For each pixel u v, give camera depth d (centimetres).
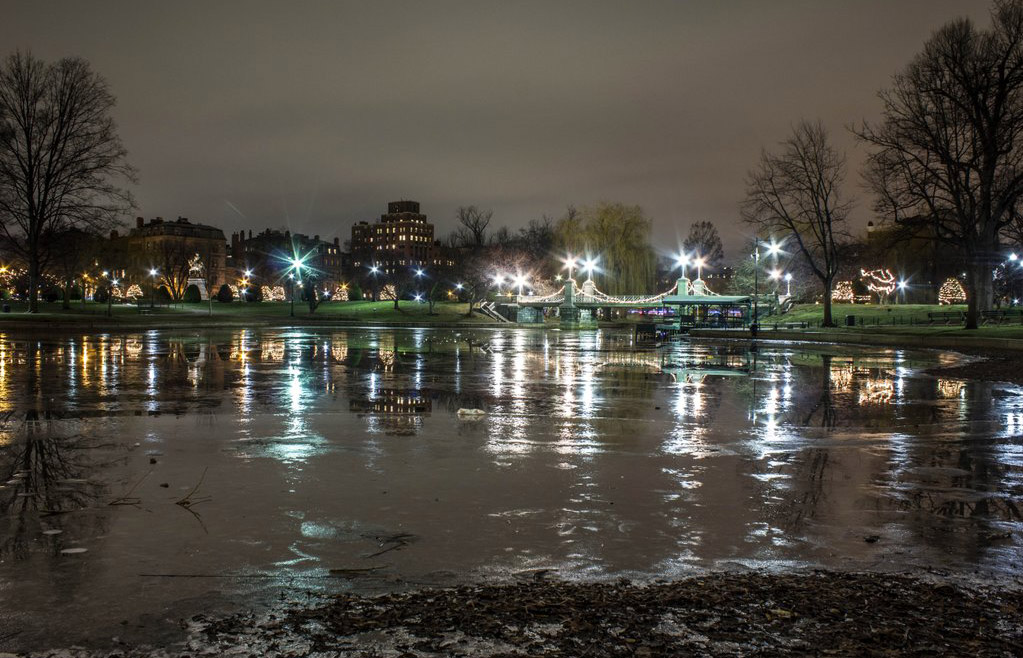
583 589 638
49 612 591
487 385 2277
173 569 683
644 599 613
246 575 670
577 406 1811
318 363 3045
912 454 1235
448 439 1334
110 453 1180
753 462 1159
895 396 2077
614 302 9538
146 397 1878
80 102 6038
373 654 518
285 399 1873
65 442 1270
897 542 775
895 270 10144
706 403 1892
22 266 11112
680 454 1218
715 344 5147
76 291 11450
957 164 4709
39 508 869
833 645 530
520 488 986
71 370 2589
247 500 912
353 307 11288
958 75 4659
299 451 1210
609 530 808
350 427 1454
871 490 990
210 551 731
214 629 560
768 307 9738
